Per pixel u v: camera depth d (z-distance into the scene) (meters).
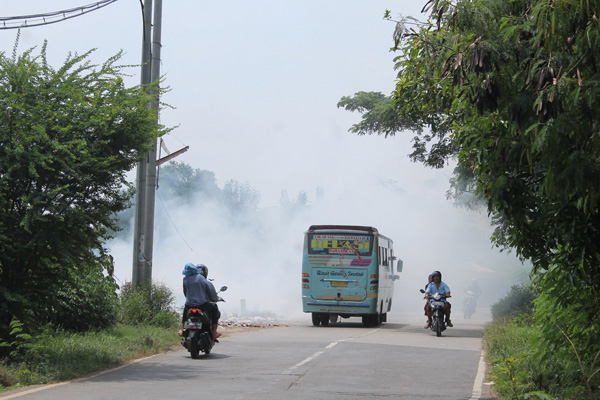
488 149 10.81
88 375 16.75
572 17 8.48
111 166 18.42
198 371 17.64
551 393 12.97
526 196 11.18
